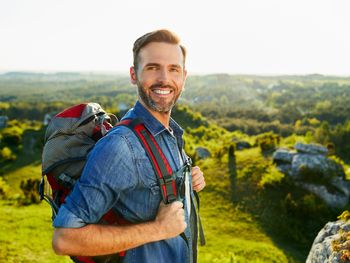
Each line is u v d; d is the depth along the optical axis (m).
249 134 127.44
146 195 1.93
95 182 1.76
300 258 18.12
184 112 91.44
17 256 12.36
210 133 75.50
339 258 5.13
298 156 27.64
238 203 24.84
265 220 22.70
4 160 53.66
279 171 27.41
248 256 17.48
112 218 1.98
